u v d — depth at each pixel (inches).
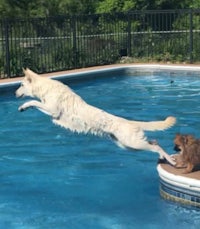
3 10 1171.9
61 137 409.1
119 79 687.1
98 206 279.9
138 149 286.5
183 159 274.2
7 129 436.1
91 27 767.1
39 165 347.3
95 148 379.9
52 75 642.2
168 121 288.8
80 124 292.0
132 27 846.5
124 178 320.5
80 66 727.1
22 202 287.1
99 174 328.8
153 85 636.1
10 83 577.6
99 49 758.5
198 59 753.6
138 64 727.7
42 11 1197.7
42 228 255.1
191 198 265.7
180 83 647.1
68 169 338.6
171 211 268.2
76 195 296.0
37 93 297.3
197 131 418.0
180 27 844.6
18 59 671.1
